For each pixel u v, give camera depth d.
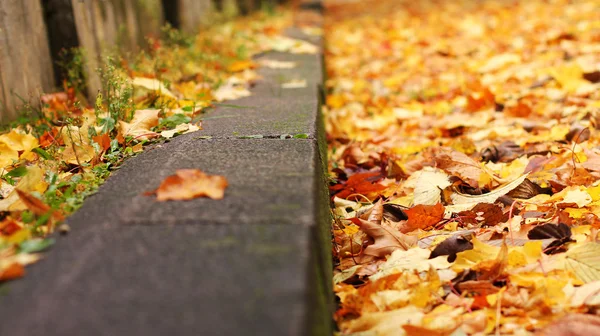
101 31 1.56
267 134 1.14
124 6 1.68
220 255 0.82
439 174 1.17
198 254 0.83
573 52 1.87
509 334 0.91
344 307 0.93
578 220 1.09
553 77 1.64
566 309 0.93
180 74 1.56
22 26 1.36
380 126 1.54
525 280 0.96
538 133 1.39
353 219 1.07
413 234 1.08
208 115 1.29
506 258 0.97
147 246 0.84
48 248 0.86
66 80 1.46
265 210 0.89
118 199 0.94
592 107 1.43
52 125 1.30
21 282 0.81
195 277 0.80
